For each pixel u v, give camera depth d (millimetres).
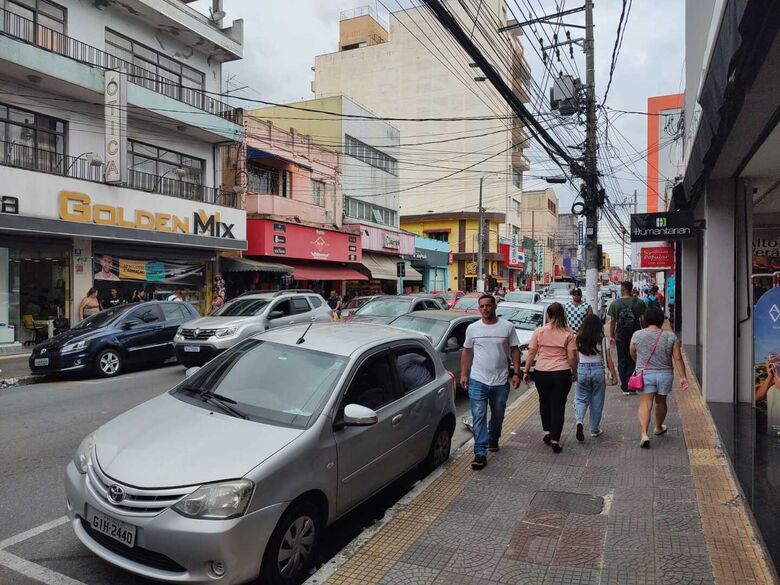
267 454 3588
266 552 3453
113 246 17641
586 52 14219
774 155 6547
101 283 17641
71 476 3812
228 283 22766
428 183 44531
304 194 26578
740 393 8250
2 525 4516
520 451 6395
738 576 3605
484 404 5902
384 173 34906
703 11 7871
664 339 6566
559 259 78438
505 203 48312
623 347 9570
